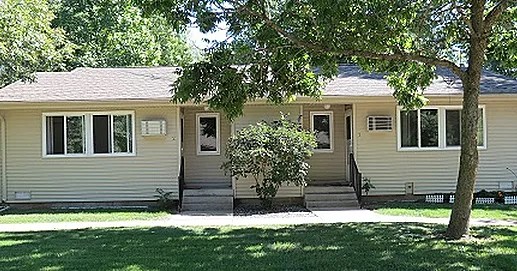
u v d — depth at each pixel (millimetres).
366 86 16188
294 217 13250
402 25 9297
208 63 9352
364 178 16047
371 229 10242
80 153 15938
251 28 9641
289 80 10531
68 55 22078
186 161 17328
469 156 8977
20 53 15133
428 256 7742
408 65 10734
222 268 7238
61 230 10992
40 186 15859
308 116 17594
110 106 15664
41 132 15859
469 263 7344
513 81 16750
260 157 14484
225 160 17297
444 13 9922
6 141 15852
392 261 7496
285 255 7988
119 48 30766
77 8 30328
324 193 15609
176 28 8836
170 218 13273
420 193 16125
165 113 15969
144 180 15906
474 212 13055
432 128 16219
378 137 16141
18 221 12797
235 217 13430
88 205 15867
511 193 15805
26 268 7336
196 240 9336
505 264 7266
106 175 15906
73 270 7219
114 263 7582
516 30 10242
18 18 15000
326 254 8000
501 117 16250
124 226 11633
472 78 8938
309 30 9000
